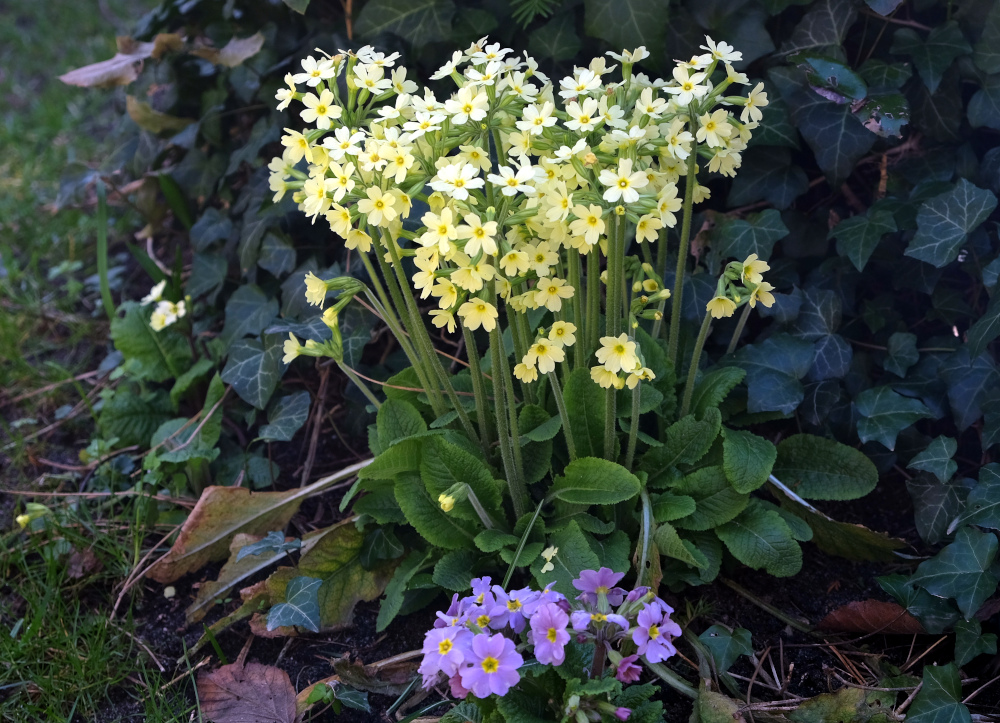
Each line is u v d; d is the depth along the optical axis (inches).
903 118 22.5
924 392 24.2
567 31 25.8
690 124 19.9
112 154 36.5
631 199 16.8
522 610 17.6
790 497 22.4
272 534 22.9
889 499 24.8
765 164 25.4
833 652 21.3
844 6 23.7
